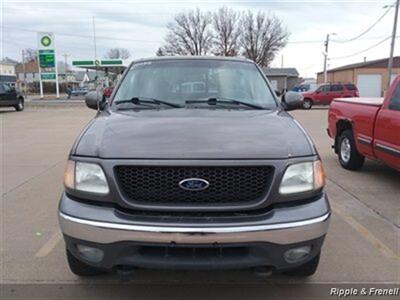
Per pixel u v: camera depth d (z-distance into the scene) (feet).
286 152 9.54
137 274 11.73
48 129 49.98
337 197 19.29
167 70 14.42
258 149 9.48
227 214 9.12
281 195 9.28
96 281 11.46
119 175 9.30
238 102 13.15
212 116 11.66
